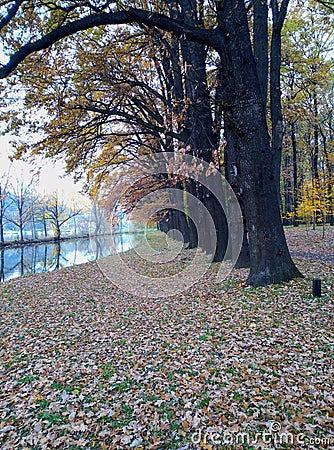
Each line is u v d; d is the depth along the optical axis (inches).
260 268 295.6
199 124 419.8
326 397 135.0
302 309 228.5
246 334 205.6
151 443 122.5
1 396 166.7
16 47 321.1
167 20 264.1
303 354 170.2
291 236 721.0
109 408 147.7
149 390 159.2
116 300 356.2
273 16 359.6
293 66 536.4
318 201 641.6
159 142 605.9
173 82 525.0
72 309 334.0
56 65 416.8
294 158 948.0
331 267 354.0
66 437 130.6
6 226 2105.1
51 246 1567.4
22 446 127.7
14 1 229.8
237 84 279.7
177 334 226.4
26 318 315.3
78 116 460.4
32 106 436.1
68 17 324.5
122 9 284.8
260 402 137.6
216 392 149.2
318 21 495.5
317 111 825.5
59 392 165.6
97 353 211.8
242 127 283.0
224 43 276.1
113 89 432.8
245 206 299.0
